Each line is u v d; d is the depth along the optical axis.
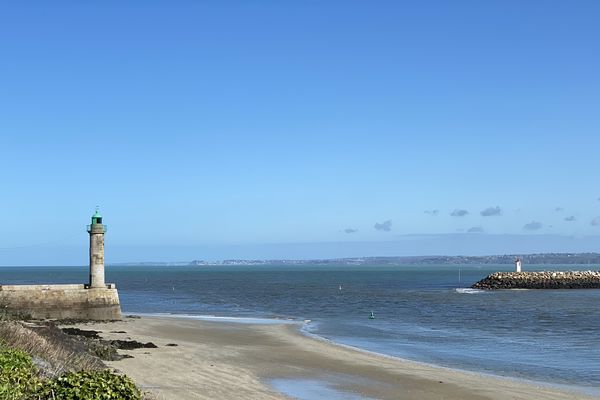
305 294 107.62
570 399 24.20
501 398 24.25
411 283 158.62
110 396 12.20
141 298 96.94
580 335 46.72
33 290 51.03
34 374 14.38
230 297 99.31
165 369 27.39
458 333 48.06
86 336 39.25
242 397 22.66
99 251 53.72
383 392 25.11
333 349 37.56
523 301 87.00
